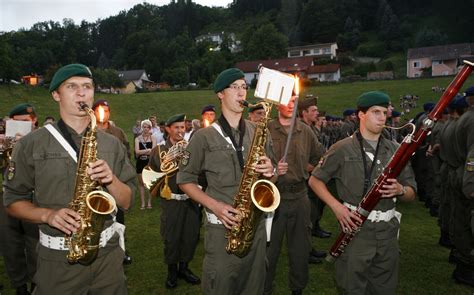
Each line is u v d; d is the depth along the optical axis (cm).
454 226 456
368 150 315
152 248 585
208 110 696
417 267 500
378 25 9538
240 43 10756
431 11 9675
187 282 467
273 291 447
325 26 9944
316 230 632
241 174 300
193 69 8731
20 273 411
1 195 400
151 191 454
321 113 1092
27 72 9006
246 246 281
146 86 8275
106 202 254
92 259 244
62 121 261
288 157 404
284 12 11825
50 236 249
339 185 321
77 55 12044
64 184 249
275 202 270
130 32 13212
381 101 307
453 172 463
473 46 6650
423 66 6875
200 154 301
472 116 432
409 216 746
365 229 301
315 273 491
